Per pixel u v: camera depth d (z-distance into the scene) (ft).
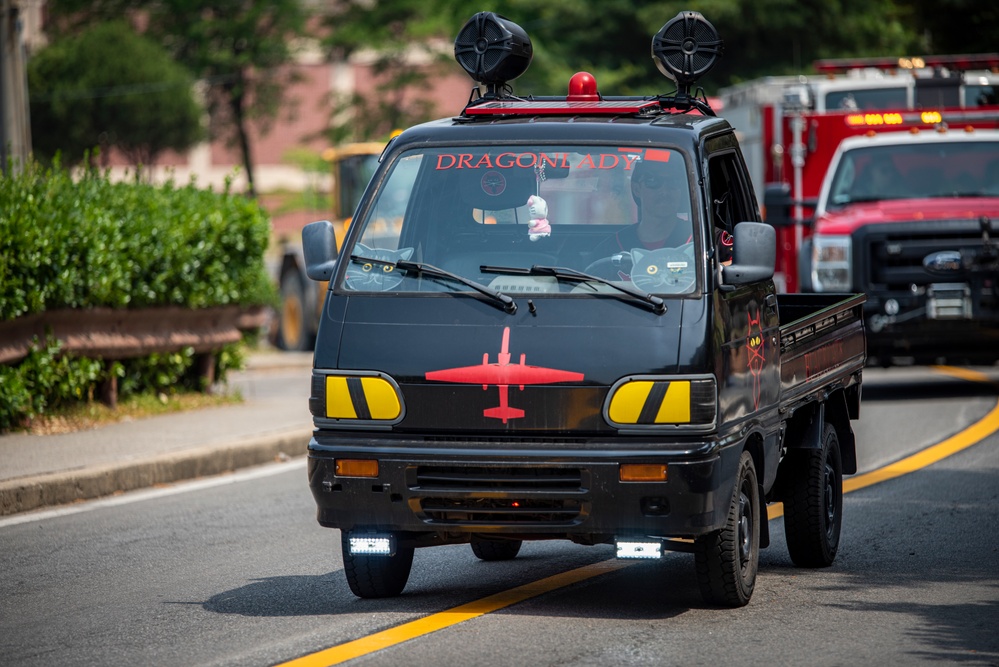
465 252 70.38
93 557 86.99
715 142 74.28
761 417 73.10
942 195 168.04
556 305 67.15
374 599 74.74
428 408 67.00
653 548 66.23
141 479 113.60
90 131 437.99
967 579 78.74
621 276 67.97
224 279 154.71
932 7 290.97
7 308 123.75
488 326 67.21
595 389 65.62
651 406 65.31
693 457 64.80
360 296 69.51
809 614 70.44
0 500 101.91
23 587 78.74
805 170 186.60
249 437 128.06
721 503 66.69
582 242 69.51
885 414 148.97
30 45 470.39
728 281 67.62
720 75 420.77
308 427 135.54
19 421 130.52
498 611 71.10
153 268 144.46
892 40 406.62
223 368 161.07
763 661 61.62
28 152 168.86
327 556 86.58
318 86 563.48
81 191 141.90
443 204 71.72
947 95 190.80
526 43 81.30
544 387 65.87
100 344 137.18
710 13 408.05
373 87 461.37
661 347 65.72
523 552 88.33
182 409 148.97
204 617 70.85
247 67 455.63
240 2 455.63
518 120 74.13
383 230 71.72
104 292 134.62
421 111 457.27
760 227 67.97
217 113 472.85
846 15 412.16
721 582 69.72
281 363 220.84
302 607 72.95
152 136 444.14
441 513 67.26
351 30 447.01
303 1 458.91
